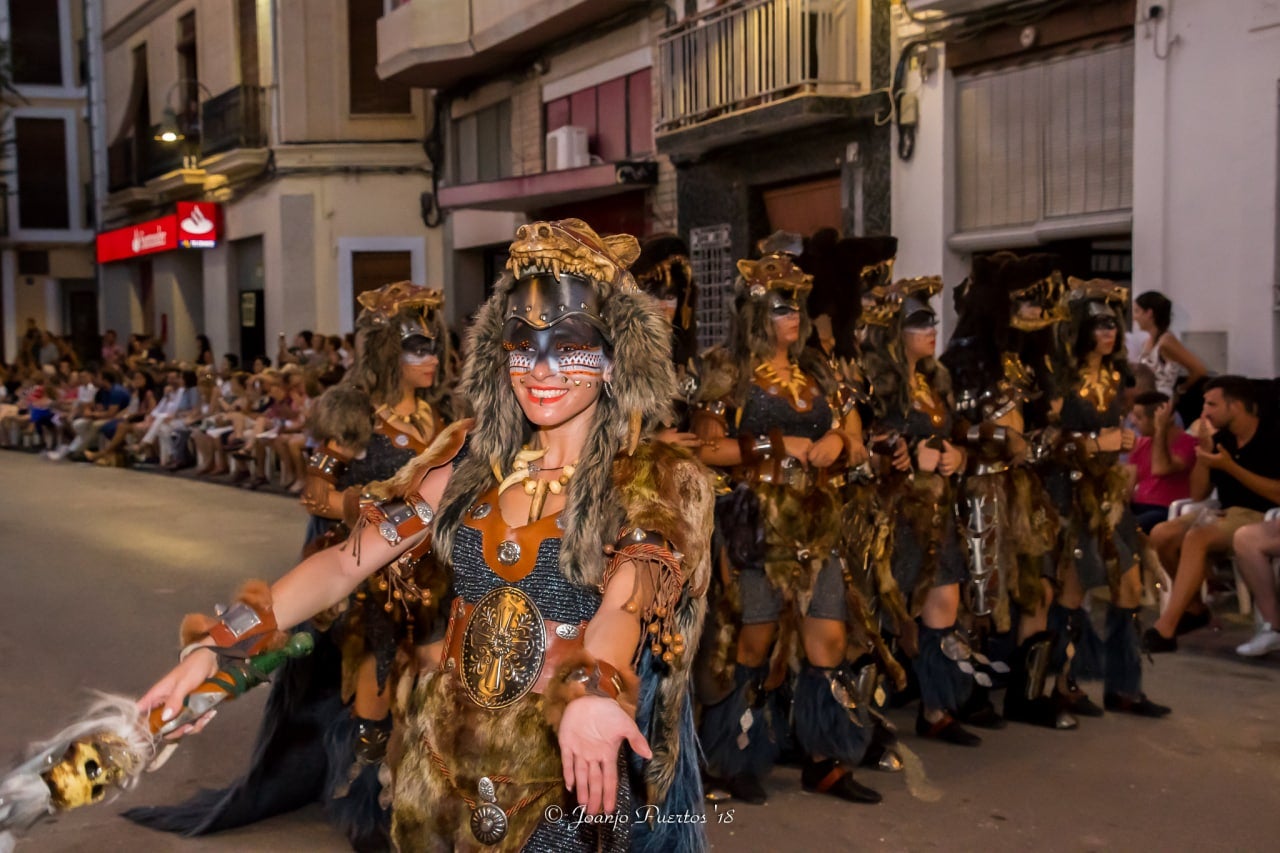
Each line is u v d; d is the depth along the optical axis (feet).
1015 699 19.56
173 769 17.85
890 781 16.89
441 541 8.74
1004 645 20.04
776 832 15.12
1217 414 23.82
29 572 33.24
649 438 8.61
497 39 57.36
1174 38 31.12
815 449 15.70
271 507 45.14
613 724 7.32
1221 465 23.40
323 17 74.43
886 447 17.80
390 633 14.23
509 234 64.34
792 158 43.62
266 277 79.05
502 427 8.68
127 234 101.04
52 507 46.75
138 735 7.62
